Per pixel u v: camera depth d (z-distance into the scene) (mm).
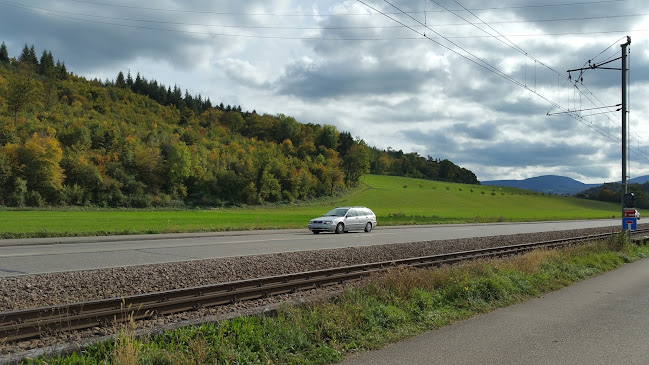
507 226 51969
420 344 6875
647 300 10484
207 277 12703
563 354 6426
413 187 157625
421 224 49625
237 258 16500
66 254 17891
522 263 13516
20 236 25500
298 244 23812
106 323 7707
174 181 106812
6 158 82000
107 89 186000
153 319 8312
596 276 14484
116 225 38406
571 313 9047
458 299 9633
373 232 35781
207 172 112938
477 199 132375
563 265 14781
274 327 6875
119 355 5223
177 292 9477
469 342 6984
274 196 117062
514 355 6363
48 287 10453
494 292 10242
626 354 6449
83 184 90562
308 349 6410
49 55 184375
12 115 109688
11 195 78375
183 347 5938
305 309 8070
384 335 7184
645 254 21484
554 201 138125
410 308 8555
